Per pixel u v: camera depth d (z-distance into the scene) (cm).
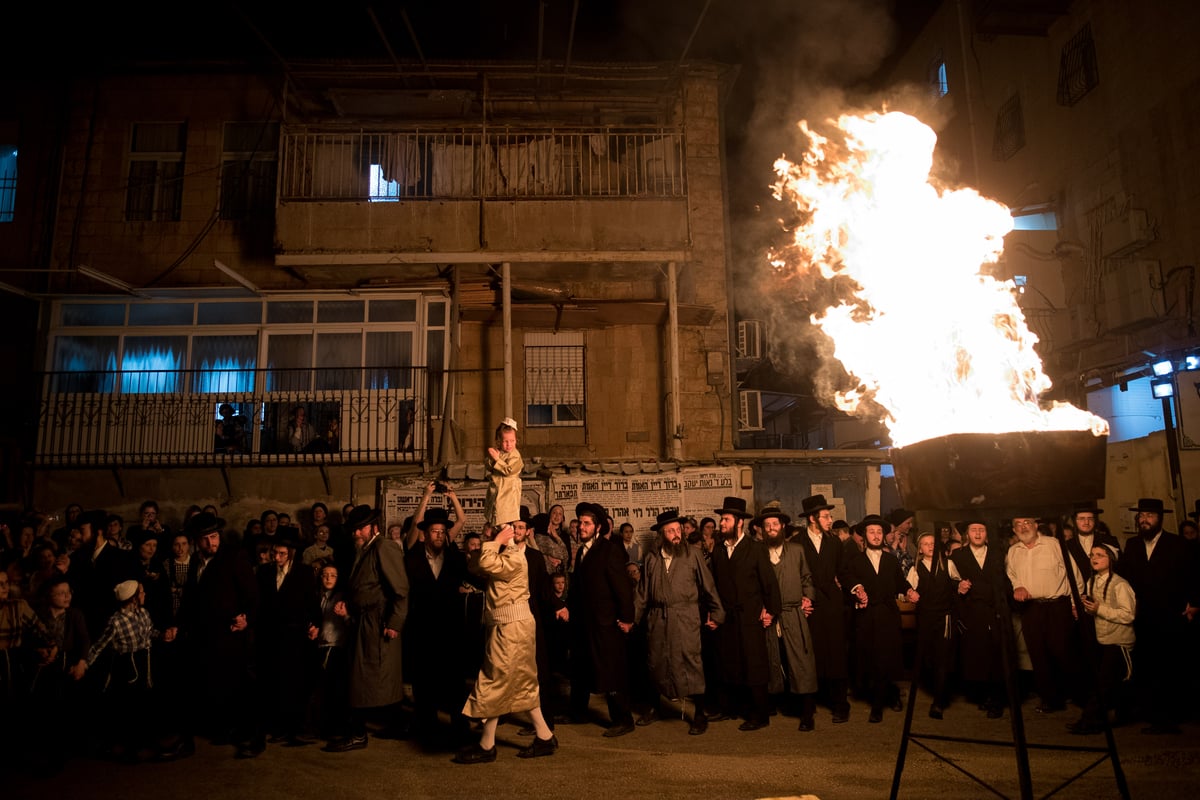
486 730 632
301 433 1294
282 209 1340
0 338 1373
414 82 1459
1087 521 773
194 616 692
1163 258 1387
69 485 1270
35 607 738
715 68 1520
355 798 552
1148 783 543
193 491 1273
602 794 548
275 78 1462
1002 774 570
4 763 659
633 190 1480
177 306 1380
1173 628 691
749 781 570
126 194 1434
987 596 768
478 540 748
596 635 720
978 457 389
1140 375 1420
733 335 1509
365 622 680
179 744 671
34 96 1454
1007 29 1675
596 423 1434
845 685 754
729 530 778
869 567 775
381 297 1390
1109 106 1517
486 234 1345
